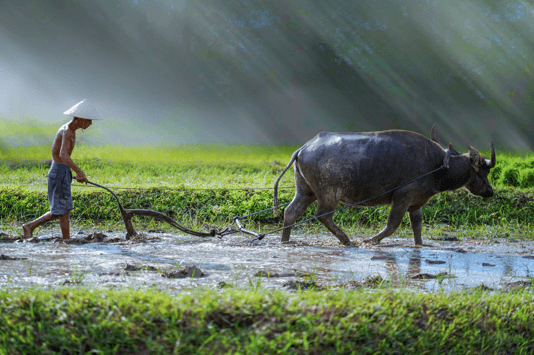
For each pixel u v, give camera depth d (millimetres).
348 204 12672
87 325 5613
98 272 8922
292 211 12930
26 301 5977
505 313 6758
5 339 5402
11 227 14602
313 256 11133
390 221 12625
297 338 5551
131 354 5398
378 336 5844
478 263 10883
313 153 12352
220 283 8000
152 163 27766
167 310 5777
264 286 8148
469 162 12992
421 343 5879
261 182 21719
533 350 6340
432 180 12688
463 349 6043
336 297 6457
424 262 10797
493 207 17719
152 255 10773
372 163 12125
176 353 5293
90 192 17062
